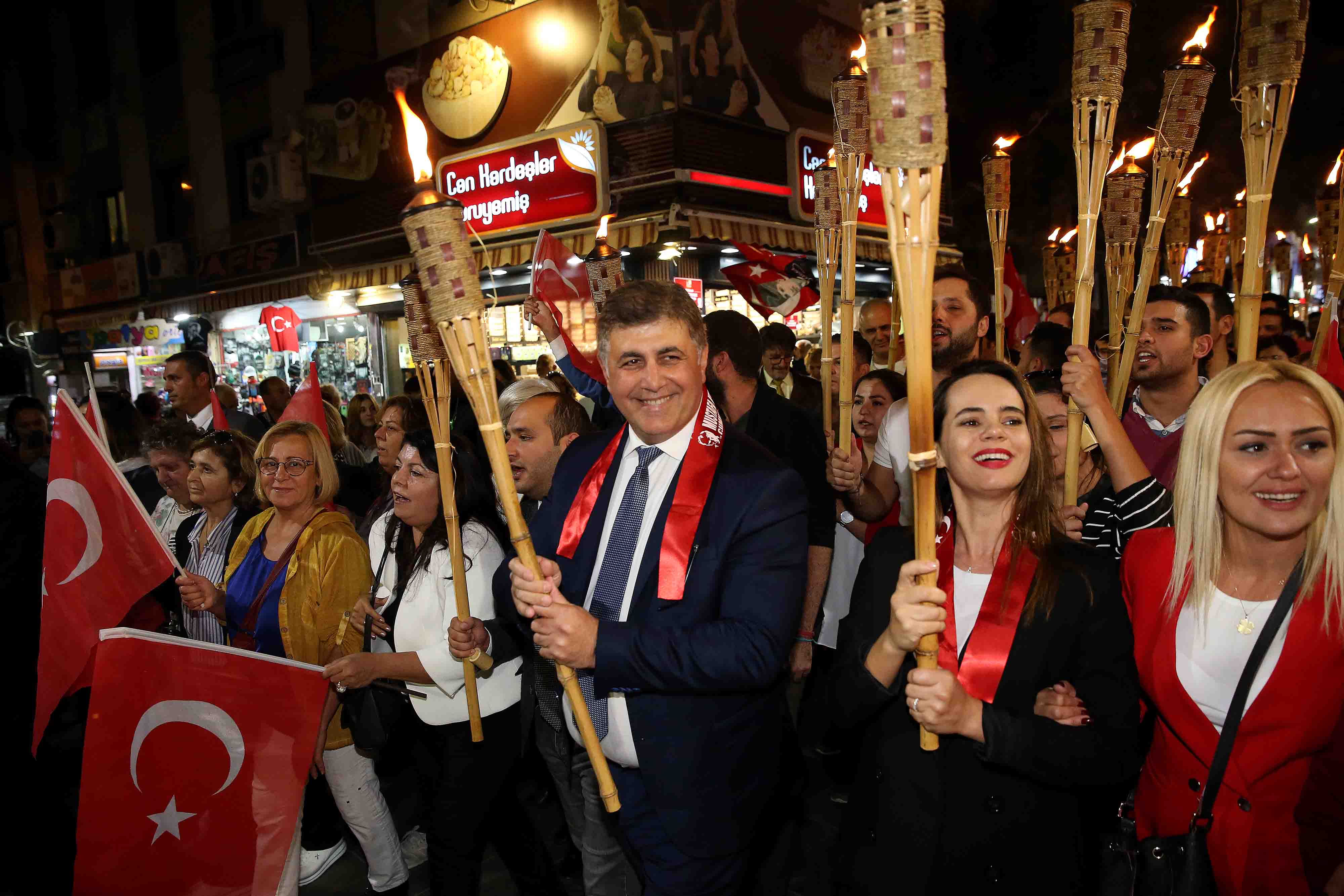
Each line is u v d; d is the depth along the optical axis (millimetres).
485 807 2533
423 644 2543
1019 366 3850
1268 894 1456
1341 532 1407
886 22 1188
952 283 2920
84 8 15727
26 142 18141
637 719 1797
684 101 8211
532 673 2568
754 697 1826
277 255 12812
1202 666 1536
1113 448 1929
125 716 2334
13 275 19188
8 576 3074
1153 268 2033
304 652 2758
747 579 1733
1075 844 1619
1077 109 1801
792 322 10688
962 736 1573
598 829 2453
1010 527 1677
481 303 1598
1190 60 1941
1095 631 1605
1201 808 1498
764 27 9258
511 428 2674
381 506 3117
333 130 11414
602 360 1859
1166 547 1622
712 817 1766
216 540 3232
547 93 9141
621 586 1862
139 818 2348
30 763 3291
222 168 13703
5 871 3031
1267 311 5027
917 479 1352
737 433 1952
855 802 1771
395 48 10703
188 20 13766
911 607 1392
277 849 2504
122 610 2557
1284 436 1432
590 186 8312
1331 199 2486
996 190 2506
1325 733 1432
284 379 12961
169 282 14898
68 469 2551
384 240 10914
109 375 15750
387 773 3066
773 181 9391
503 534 2738
